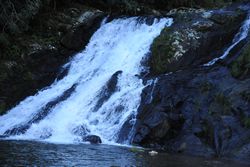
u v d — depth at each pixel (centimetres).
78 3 4188
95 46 3556
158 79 2633
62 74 3325
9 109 2931
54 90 3133
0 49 3428
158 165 1667
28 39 3612
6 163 1553
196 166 1702
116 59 3241
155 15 3559
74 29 3681
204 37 2938
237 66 2455
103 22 3788
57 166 1550
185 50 2866
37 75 3325
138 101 2541
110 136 2409
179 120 2306
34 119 2706
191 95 2420
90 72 3206
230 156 1997
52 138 2398
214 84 2425
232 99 2206
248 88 2216
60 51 3569
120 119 2502
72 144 2166
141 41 3281
